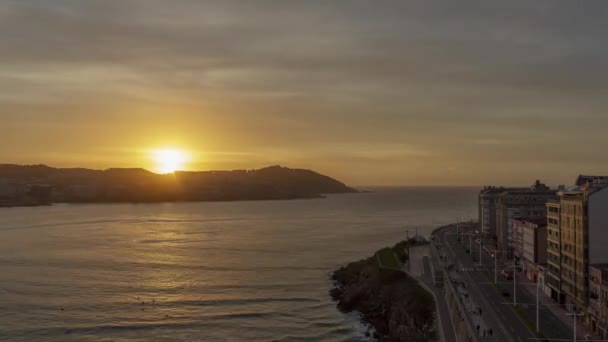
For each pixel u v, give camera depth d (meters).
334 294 195.25
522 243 188.88
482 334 113.06
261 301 186.12
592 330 118.56
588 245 126.50
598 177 145.75
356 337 151.00
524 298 147.38
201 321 162.62
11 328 154.75
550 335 114.19
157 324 159.12
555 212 145.75
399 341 143.62
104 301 183.75
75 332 151.88
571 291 133.62
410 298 161.25
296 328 157.88
